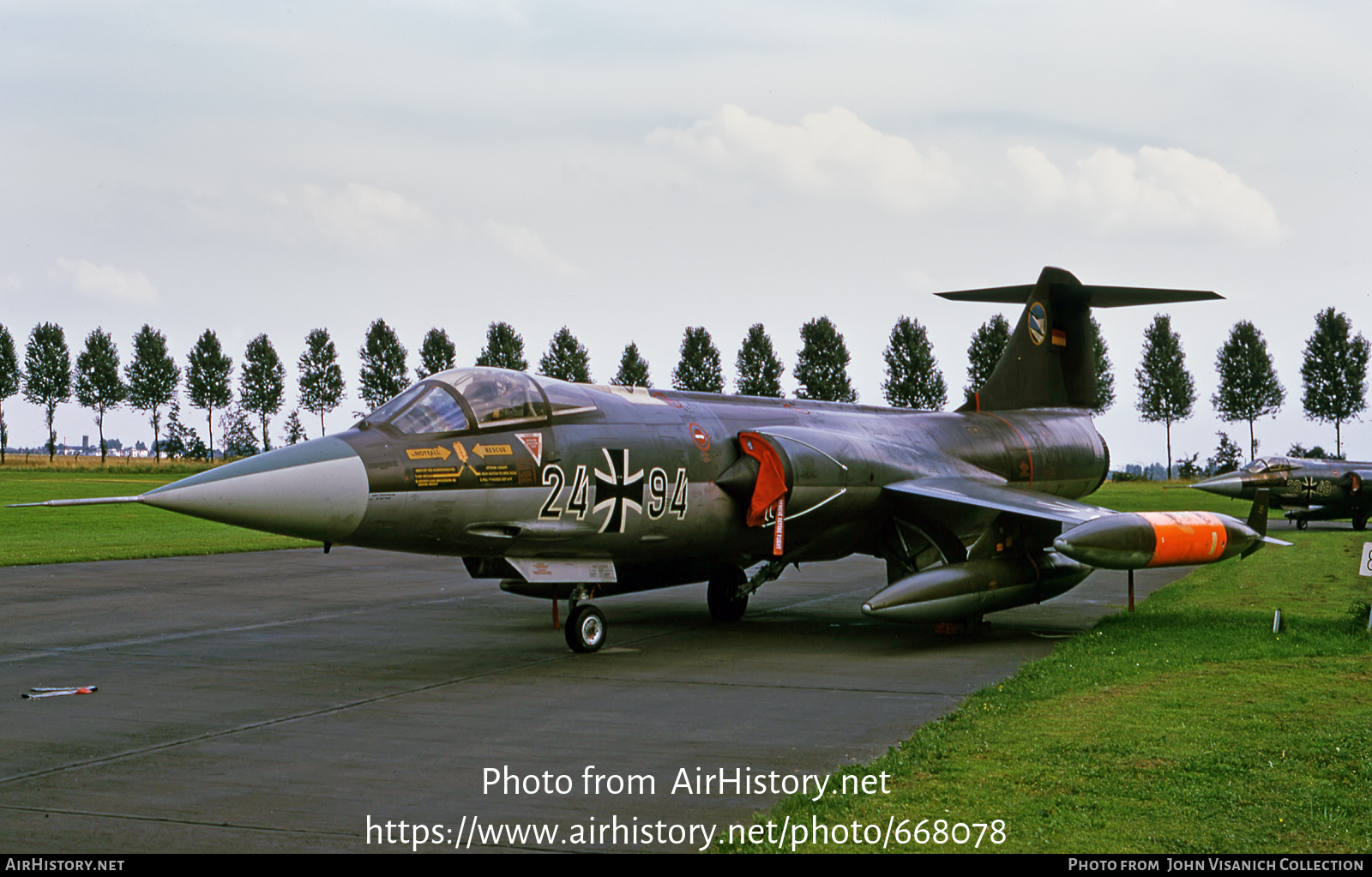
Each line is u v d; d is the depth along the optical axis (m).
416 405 10.84
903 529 14.08
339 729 8.12
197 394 97.25
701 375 82.00
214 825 5.87
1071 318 19.62
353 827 5.84
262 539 27.38
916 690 9.67
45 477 73.94
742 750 7.46
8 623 13.78
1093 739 7.36
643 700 9.20
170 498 9.17
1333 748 7.01
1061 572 13.64
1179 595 16.22
